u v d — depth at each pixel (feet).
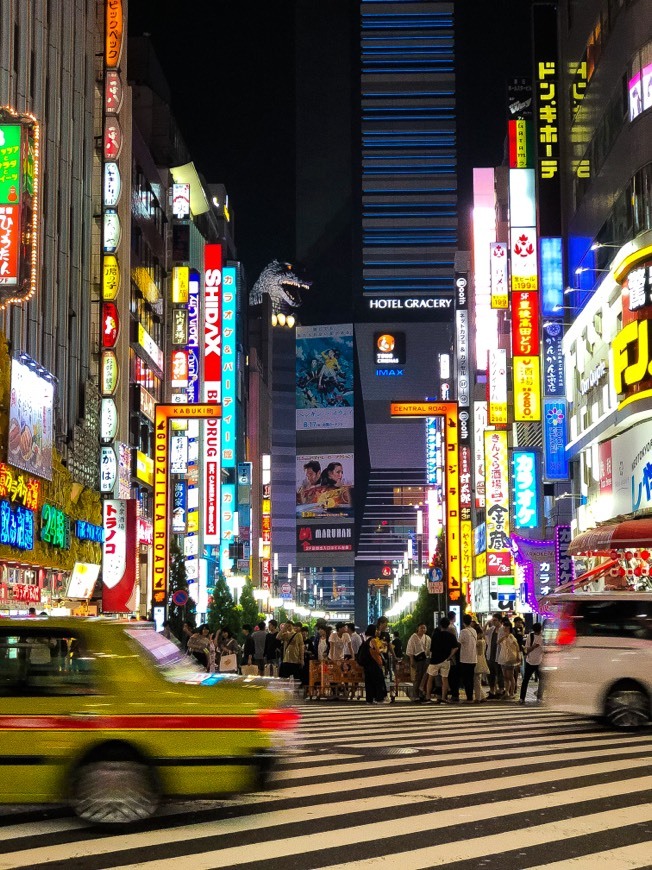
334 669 98.22
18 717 32.17
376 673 93.56
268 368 498.69
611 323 128.47
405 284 625.00
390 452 603.26
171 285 240.94
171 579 201.46
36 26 143.13
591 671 62.64
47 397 134.10
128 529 177.47
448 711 81.66
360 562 589.32
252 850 29.22
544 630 67.10
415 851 28.99
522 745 54.85
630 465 122.83
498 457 177.06
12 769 31.96
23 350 130.82
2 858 28.35
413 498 597.52
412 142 636.48
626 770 44.73
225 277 304.30
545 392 155.53
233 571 291.99
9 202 95.55
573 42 155.84
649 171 118.73
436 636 92.89
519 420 156.35
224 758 32.09
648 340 112.78
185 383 238.27
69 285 160.45
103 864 27.58
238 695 32.94
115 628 33.76
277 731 32.89
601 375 132.87
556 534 148.36
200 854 28.73
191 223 284.41
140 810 32.07
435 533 299.79
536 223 159.63
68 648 33.19
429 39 641.81
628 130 123.65
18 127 96.37
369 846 29.63
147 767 32.14
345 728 65.67
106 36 183.83
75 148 166.81
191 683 33.30
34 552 132.98
